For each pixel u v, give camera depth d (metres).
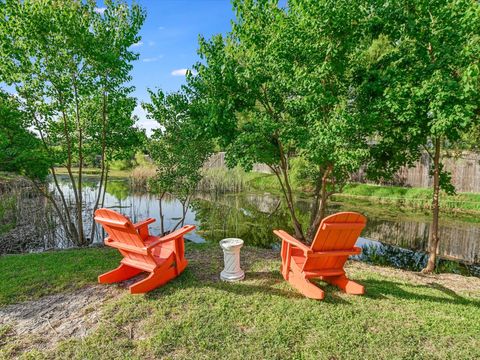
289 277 3.89
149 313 3.13
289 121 5.38
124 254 3.95
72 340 2.71
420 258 6.36
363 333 2.76
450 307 3.30
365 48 5.18
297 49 4.55
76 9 5.80
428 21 4.02
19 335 2.83
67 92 6.10
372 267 4.91
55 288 3.80
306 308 3.20
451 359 2.42
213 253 5.28
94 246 6.31
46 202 9.73
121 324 2.94
